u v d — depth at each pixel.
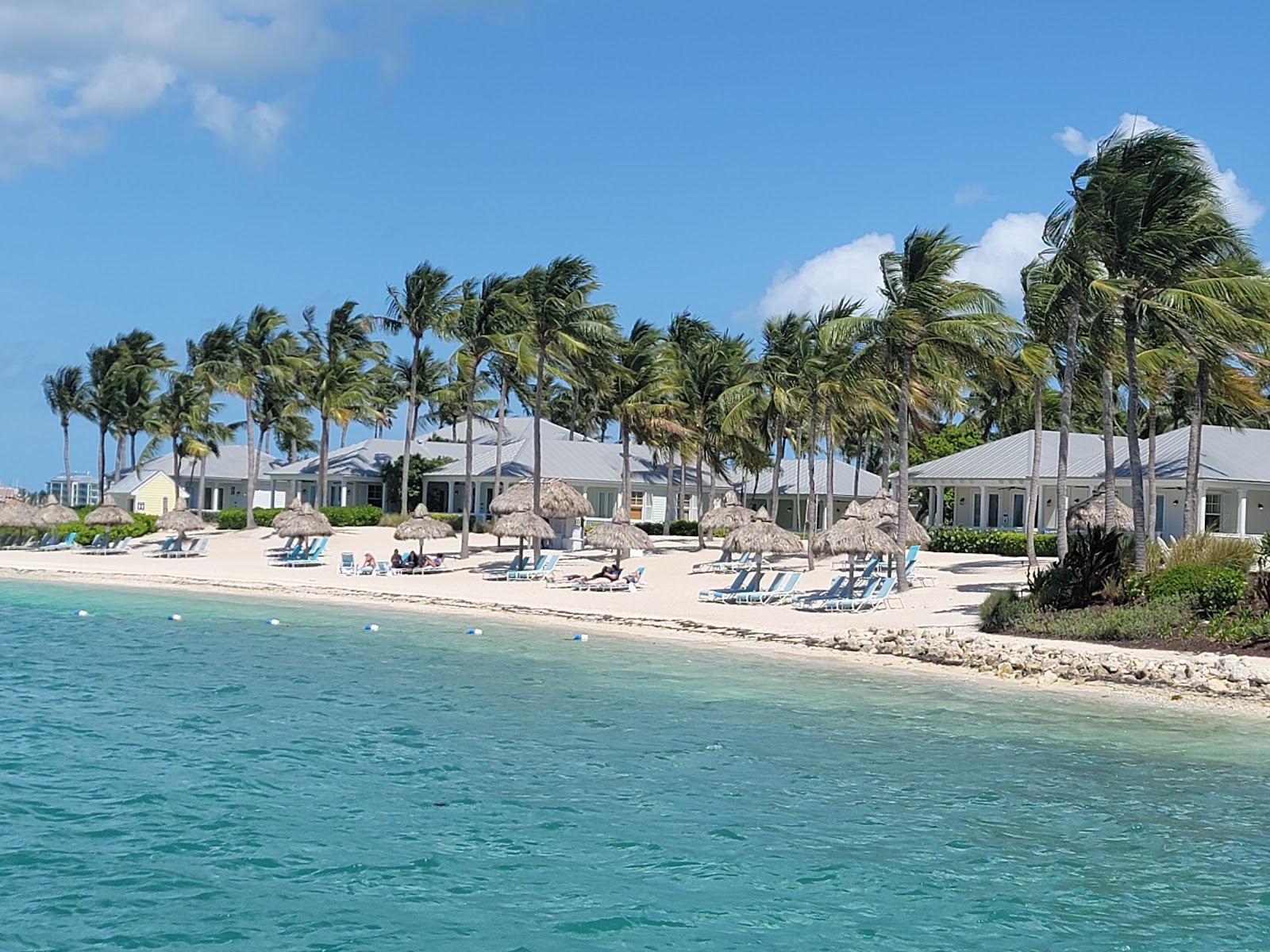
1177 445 53.22
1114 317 32.81
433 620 36.47
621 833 14.61
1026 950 11.49
